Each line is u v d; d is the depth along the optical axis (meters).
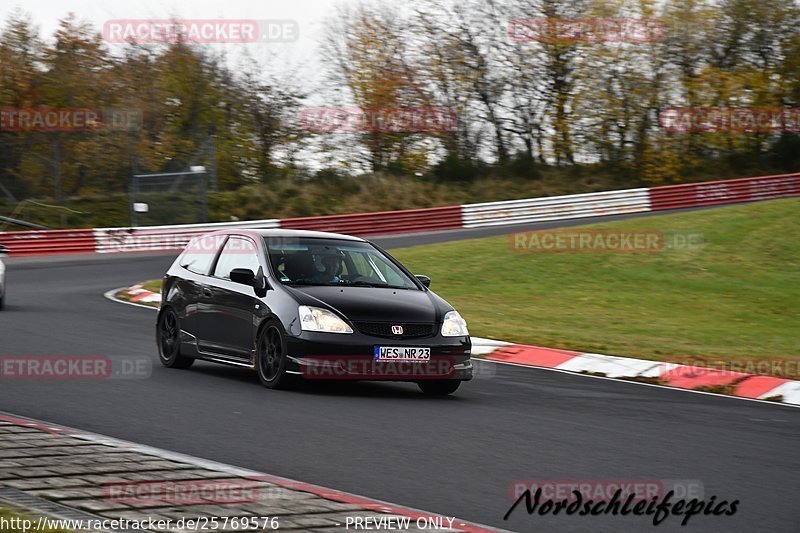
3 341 26.69
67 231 65.44
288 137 97.31
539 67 99.88
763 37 104.19
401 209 88.69
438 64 99.62
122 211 76.38
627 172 100.62
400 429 17.02
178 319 23.72
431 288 48.03
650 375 26.84
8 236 63.56
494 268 52.69
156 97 89.06
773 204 65.25
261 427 16.64
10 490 11.36
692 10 101.81
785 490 13.90
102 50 87.88
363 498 12.08
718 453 16.44
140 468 12.83
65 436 14.75
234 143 94.50
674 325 38.03
